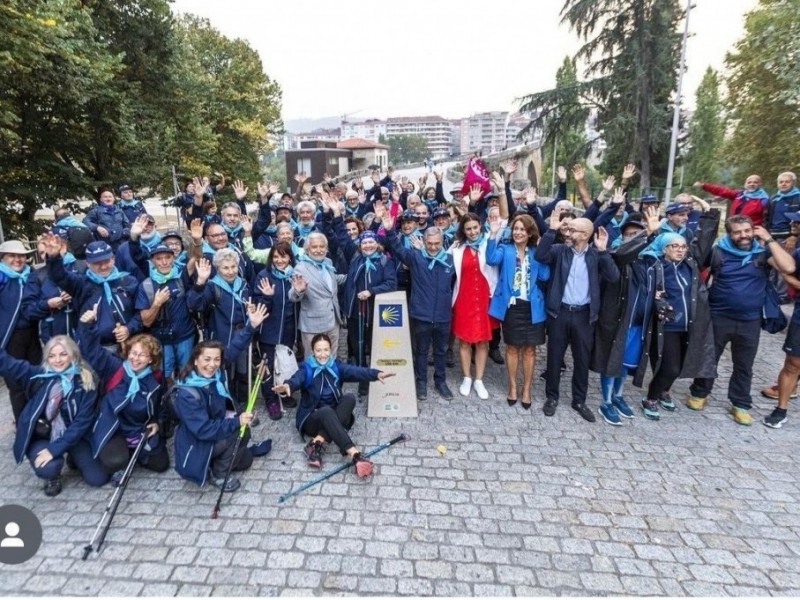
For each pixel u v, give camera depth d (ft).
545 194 177.17
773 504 12.81
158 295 14.46
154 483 13.39
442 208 22.25
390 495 12.94
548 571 10.58
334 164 229.04
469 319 17.74
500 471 14.03
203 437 12.40
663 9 68.64
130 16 53.06
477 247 17.88
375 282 18.11
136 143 49.67
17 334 15.23
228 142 88.53
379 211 18.35
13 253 15.05
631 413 17.19
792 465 14.49
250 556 10.87
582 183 22.79
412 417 17.03
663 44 69.72
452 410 17.60
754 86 59.00
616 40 73.00
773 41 49.90
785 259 15.37
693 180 117.91
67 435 12.60
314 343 14.80
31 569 10.42
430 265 17.52
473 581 10.29
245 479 13.56
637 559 10.95
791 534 11.78
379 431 16.15
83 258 18.13
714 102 133.90
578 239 15.89
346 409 15.06
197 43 90.84
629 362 16.62
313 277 16.99
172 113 61.31
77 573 10.35
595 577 10.45
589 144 78.02
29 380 12.89
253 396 14.10
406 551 11.07
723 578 10.48
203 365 12.78
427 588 10.10
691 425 16.72
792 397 18.58
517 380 20.25
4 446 15.14
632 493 13.16
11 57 30.78
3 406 17.74
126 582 10.14
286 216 24.23
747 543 11.48
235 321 15.84
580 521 12.09
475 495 12.98
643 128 71.92
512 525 11.93
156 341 13.84
